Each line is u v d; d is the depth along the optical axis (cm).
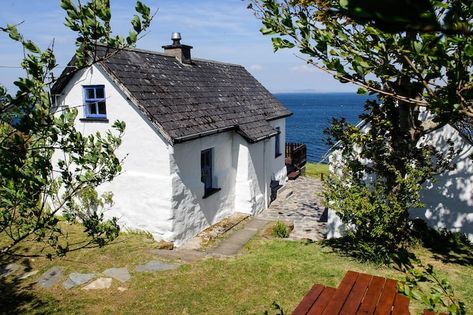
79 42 310
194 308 714
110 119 1101
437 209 1061
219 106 1365
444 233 1037
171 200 1045
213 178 1280
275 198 1658
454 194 1038
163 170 1052
